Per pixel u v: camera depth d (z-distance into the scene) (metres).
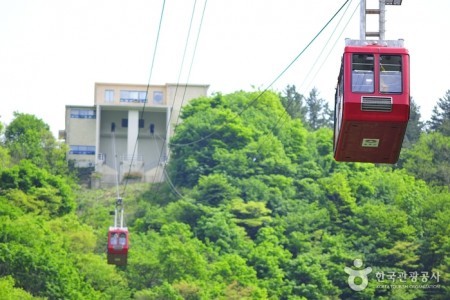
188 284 114.44
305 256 126.44
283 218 137.25
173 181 149.62
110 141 160.50
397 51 44.78
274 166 148.12
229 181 144.00
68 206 135.00
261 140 150.75
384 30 45.28
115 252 85.25
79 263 117.12
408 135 170.75
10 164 150.00
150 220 136.75
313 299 120.69
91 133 160.38
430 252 127.38
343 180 141.62
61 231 125.88
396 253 127.25
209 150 150.88
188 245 122.94
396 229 131.50
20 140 155.62
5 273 107.44
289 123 159.25
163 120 161.38
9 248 109.31
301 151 154.62
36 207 131.50
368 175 148.12
